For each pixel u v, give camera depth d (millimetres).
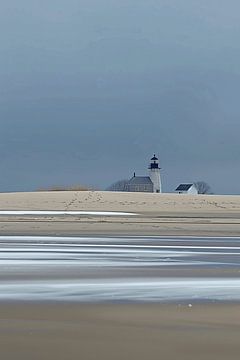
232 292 46969
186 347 29859
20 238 102875
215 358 27938
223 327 34531
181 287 49406
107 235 111812
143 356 28156
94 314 37781
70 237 106188
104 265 65438
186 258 74500
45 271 59594
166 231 124250
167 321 35969
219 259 73750
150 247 88812
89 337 31797
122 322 35562
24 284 50344
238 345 30391
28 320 35750
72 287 48812
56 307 40000
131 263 67938
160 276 56688
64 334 32375
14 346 29625
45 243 92938
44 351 28797
